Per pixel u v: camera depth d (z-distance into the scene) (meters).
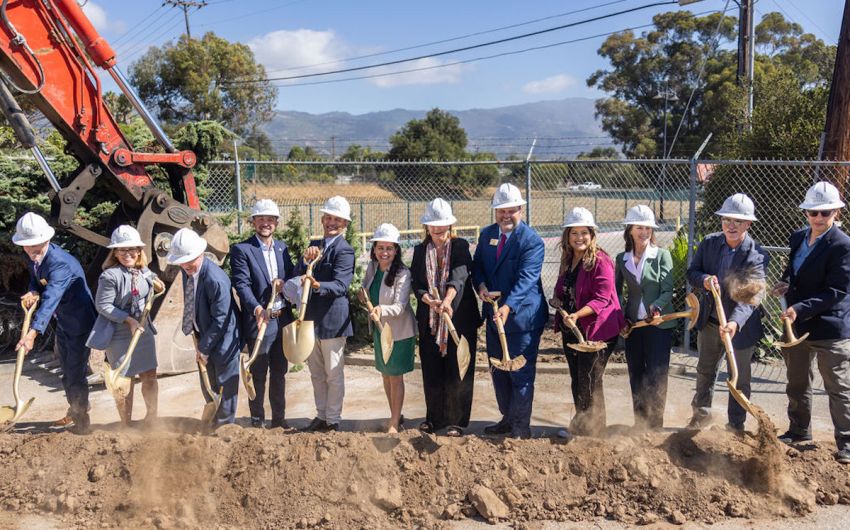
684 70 43.22
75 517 4.51
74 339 5.75
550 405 6.55
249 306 5.41
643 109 44.84
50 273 5.51
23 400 6.92
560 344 8.45
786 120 10.95
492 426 5.85
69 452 4.89
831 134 8.62
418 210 26.62
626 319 5.46
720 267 5.27
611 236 19.02
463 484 4.63
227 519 4.47
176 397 6.95
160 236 7.53
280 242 5.88
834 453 4.96
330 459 4.71
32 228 5.41
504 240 5.36
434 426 5.67
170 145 7.84
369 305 5.37
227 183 11.03
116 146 7.38
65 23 6.96
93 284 7.86
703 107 41.22
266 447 4.81
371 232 21.89
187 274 5.36
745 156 11.08
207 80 41.94
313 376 5.73
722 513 4.36
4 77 7.04
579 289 5.25
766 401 6.54
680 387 7.07
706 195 10.67
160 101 42.34
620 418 6.08
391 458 4.76
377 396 6.91
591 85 46.62
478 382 7.28
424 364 5.57
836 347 4.90
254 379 5.68
